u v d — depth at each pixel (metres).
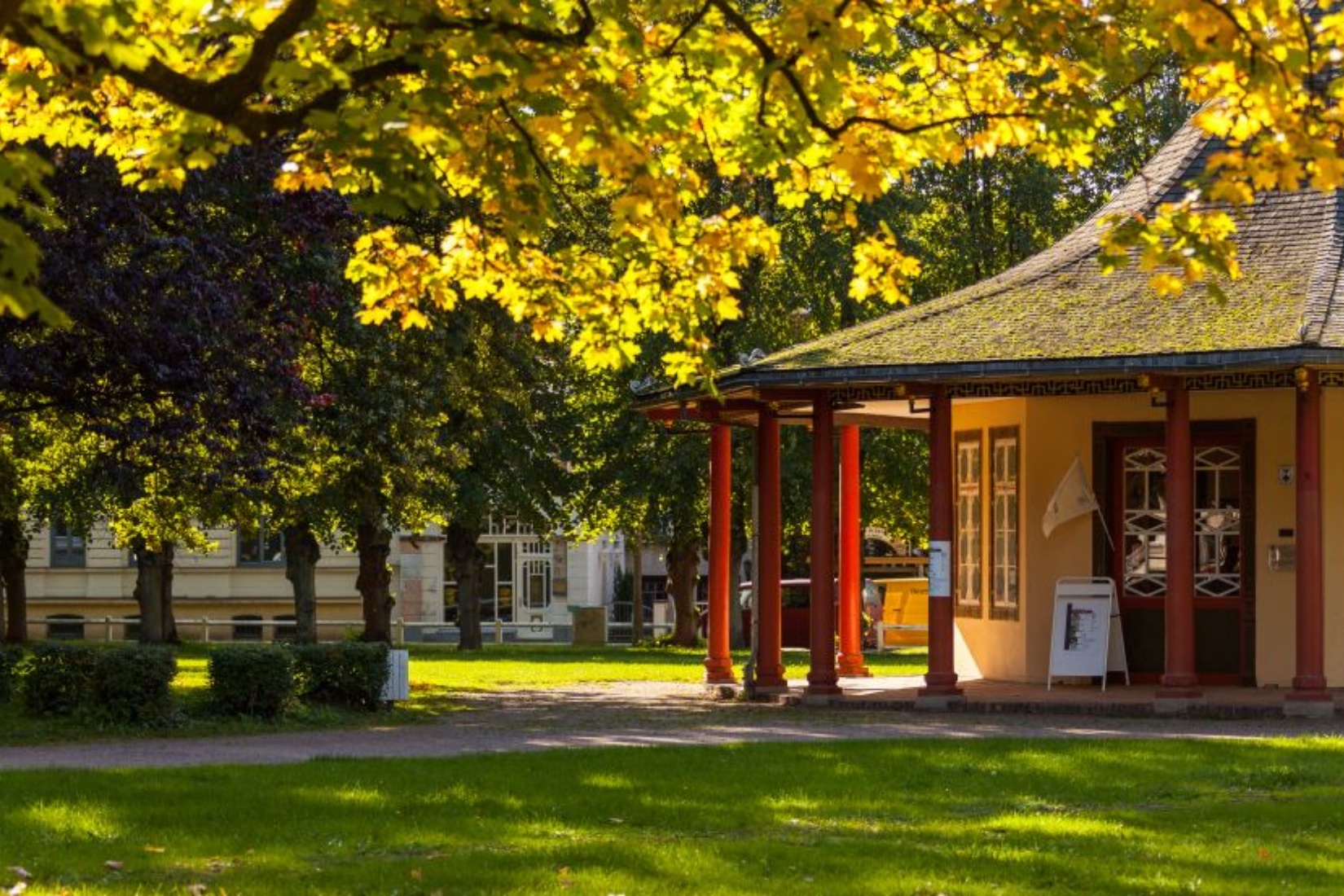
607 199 26.31
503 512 50.03
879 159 12.65
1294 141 10.84
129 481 24.69
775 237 13.77
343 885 11.39
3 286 7.80
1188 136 28.72
